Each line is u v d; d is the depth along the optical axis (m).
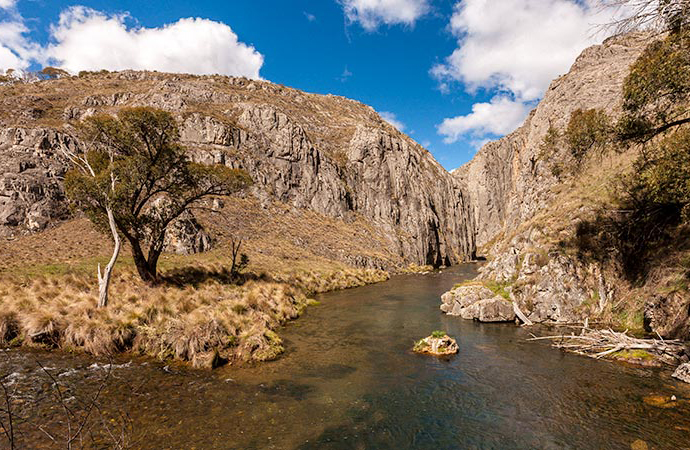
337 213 78.94
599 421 11.45
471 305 28.55
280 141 79.06
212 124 73.31
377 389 14.47
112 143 27.45
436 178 112.19
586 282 25.19
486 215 145.88
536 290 26.98
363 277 54.03
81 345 16.91
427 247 86.31
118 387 13.33
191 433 10.58
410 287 48.53
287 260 51.47
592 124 22.83
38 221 41.88
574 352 18.53
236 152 72.12
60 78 111.38
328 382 15.11
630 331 20.45
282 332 23.53
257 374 15.68
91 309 19.08
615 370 15.76
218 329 18.11
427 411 12.59
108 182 24.58
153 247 28.52
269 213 66.31
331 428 11.33
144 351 16.95
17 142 50.53
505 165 148.12
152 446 9.74
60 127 58.22
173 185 29.31
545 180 51.88
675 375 14.61
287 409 12.50
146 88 98.69
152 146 29.53
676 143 18.45
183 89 99.81
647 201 23.61
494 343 20.95
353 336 22.72
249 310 24.28
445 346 19.34
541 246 28.95
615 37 13.61
